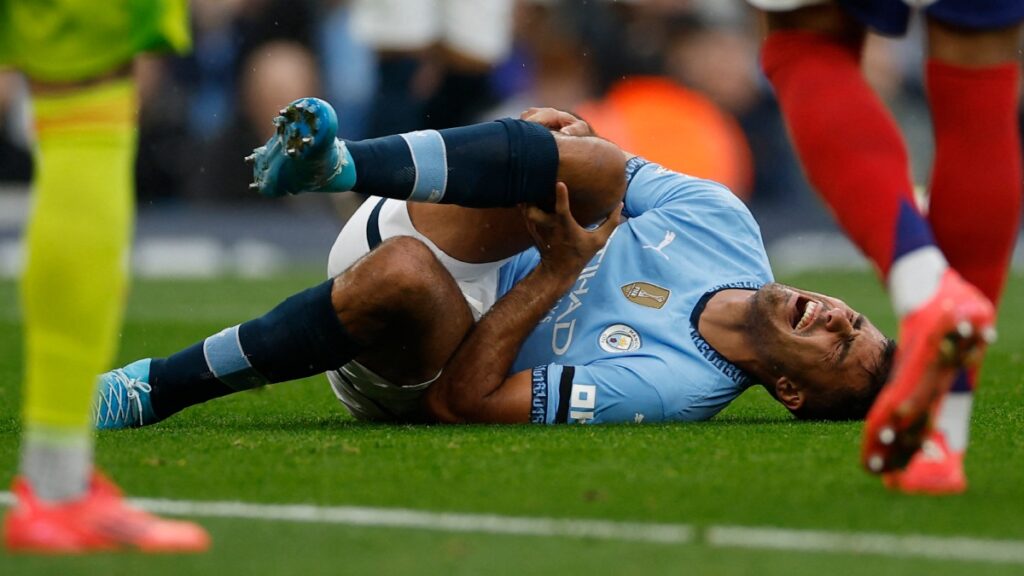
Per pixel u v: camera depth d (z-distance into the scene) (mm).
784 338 14258
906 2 10203
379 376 14172
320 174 12180
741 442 12836
